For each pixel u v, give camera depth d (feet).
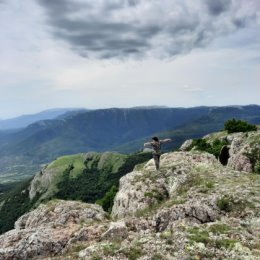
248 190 84.99
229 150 204.95
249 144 166.61
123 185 121.70
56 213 98.73
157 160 123.24
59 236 75.77
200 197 85.61
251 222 69.97
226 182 95.71
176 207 79.77
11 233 81.25
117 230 72.49
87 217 95.40
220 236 61.93
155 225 76.74
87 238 74.28
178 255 55.06
